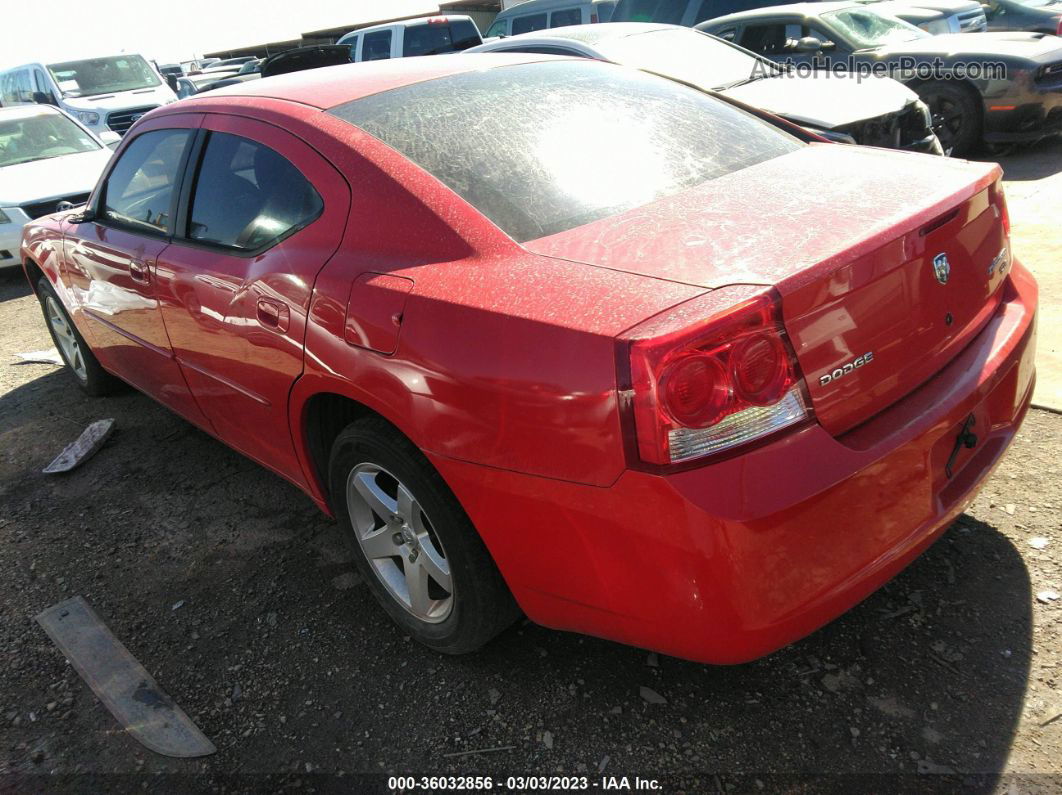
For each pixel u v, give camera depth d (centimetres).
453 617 220
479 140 233
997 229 224
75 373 468
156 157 321
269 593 277
